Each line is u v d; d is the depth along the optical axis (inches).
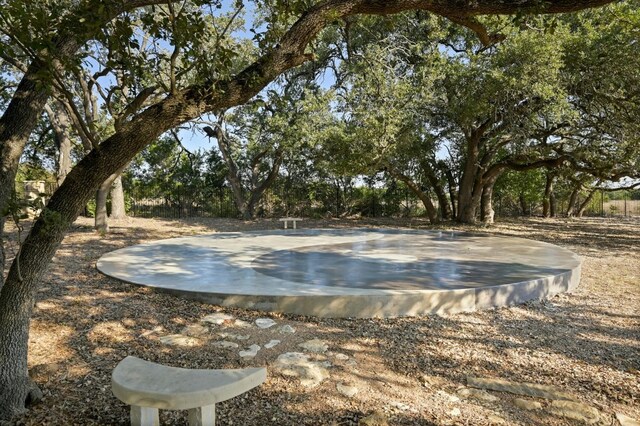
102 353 160.6
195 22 126.6
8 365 115.3
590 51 452.8
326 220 812.0
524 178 842.8
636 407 130.6
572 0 128.3
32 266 115.8
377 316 204.1
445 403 130.0
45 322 190.9
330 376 145.4
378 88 525.7
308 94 641.6
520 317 211.5
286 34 129.8
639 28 391.9
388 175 857.5
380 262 311.6
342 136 567.8
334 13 130.0
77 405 123.6
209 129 804.6
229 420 117.9
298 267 291.7
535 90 448.1
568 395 136.0
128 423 114.8
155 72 200.7
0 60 514.9
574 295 256.5
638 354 170.4
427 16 618.8
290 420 118.8
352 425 116.6
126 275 267.0
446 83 547.8
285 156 825.5
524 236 547.8
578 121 550.0
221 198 925.8
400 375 148.0
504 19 358.9
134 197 892.6
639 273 322.3
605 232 602.9
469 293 217.5
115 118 114.5
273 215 911.0
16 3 98.7
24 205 101.6
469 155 669.9
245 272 273.9
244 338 176.1
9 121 125.7
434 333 186.5
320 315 203.5
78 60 108.4
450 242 428.5
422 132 586.2
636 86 442.9
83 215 783.7
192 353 161.2
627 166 535.2
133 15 304.2
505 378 148.0
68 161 616.1
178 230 606.2
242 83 123.1
